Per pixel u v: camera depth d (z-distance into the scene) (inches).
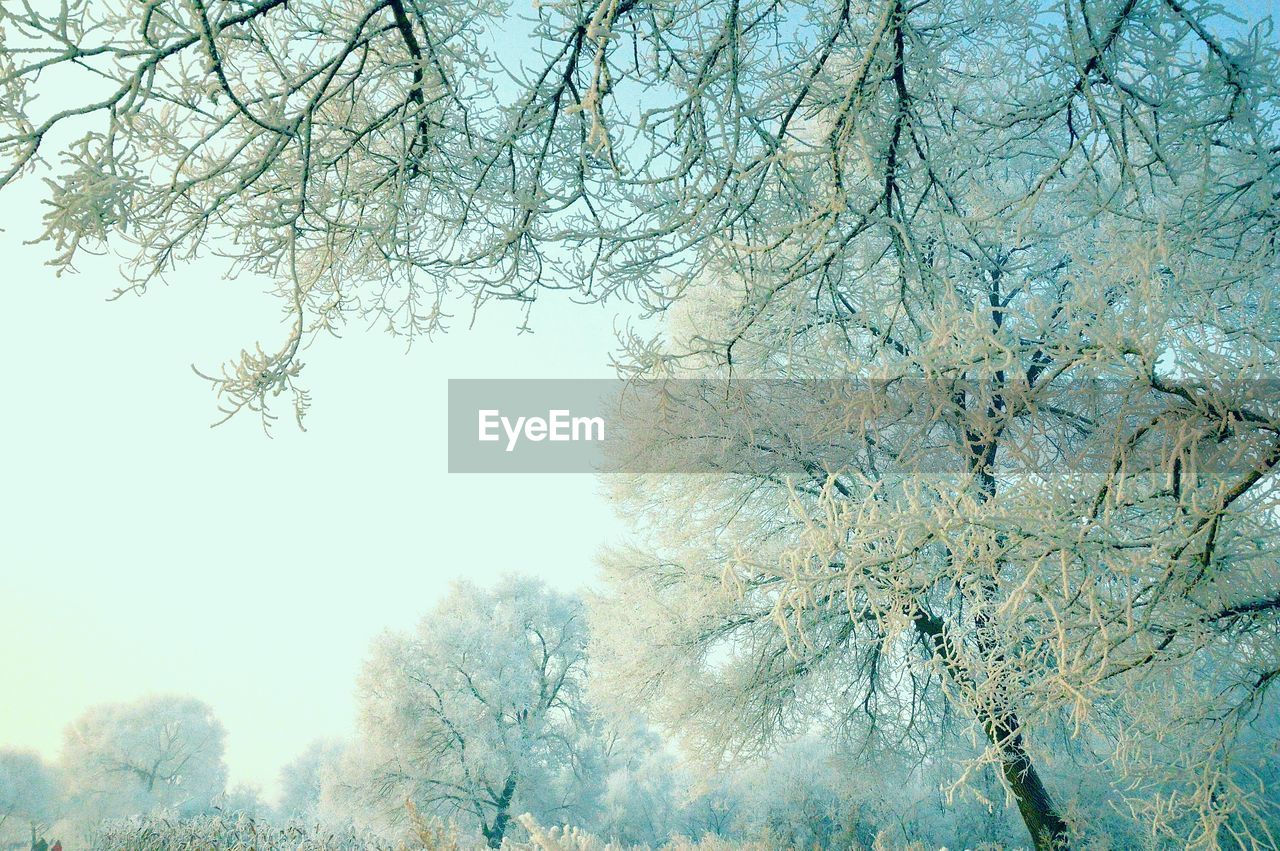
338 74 94.8
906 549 76.7
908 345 93.3
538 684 762.8
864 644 287.7
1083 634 84.8
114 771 1146.7
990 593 95.6
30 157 61.7
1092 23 78.0
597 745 746.8
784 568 76.8
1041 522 70.4
